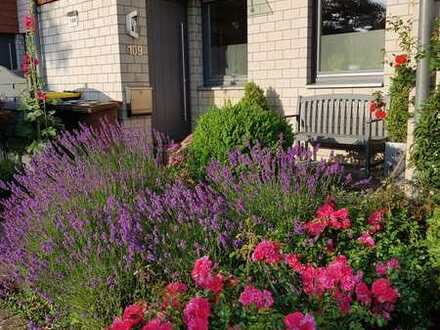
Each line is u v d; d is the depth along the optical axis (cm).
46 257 258
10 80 650
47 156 383
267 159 301
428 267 246
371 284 220
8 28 849
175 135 754
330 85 579
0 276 307
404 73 460
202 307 183
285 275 218
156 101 716
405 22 496
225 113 407
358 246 253
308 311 195
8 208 362
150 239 243
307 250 247
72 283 231
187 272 223
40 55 792
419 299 235
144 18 673
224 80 737
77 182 306
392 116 472
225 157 383
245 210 271
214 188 305
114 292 224
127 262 225
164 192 302
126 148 366
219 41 736
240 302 194
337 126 560
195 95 760
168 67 731
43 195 307
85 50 707
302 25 596
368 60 563
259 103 620
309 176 293
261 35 641
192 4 739
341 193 299
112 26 651
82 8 696
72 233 259
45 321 255
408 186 316
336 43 586
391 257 246
